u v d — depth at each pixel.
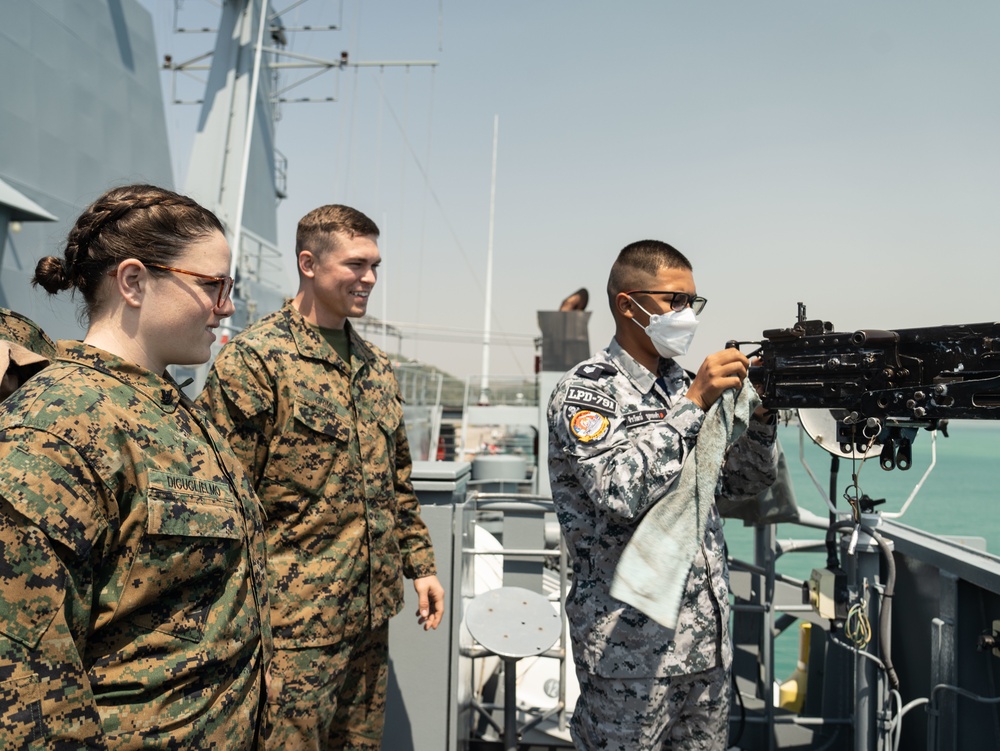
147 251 1.34
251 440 2.29
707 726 2.28
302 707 2.24
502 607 3.32
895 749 2.96
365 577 2.43
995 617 2.88
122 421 1.26
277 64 16.36
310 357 2.39
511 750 3.21
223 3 14.08
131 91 9.75
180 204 1.39
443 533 3.04
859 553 3.00
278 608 2.26
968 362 1.67
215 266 1.41
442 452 15.55
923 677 3.32
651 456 1.99
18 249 7.40
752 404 2.04
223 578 1.40
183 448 1.36
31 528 1.10
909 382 1.78
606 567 2.23
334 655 2.33
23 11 7.71
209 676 1.35
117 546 1.24
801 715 3.79
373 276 2.50
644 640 2.16
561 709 3.48
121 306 1.37
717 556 2.29
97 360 1.31
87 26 8.80
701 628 2.21
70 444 1.18
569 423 2.17
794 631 8.99
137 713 1.24
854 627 2.97
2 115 7.41
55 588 1.11
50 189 8.09
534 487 12.55
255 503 1.54
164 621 1.29
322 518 2.33
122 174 9.45
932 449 2.86
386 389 2.64
